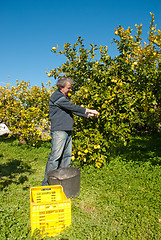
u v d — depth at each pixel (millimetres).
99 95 4199
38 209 2350
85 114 3768
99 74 4320
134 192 3531
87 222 2670
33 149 6883
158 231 2516
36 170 4844
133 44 4262
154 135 9242
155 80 4246
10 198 3252
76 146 4688
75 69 4691
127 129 4242
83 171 4562
